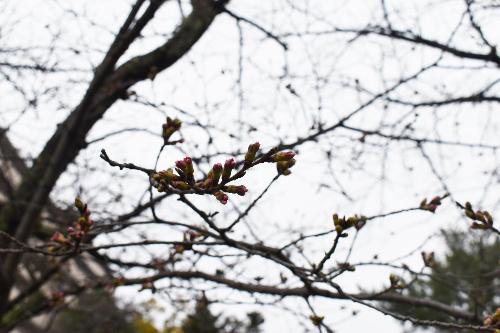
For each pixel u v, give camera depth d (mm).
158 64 4941
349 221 2715
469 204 2896
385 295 4105
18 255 4816
